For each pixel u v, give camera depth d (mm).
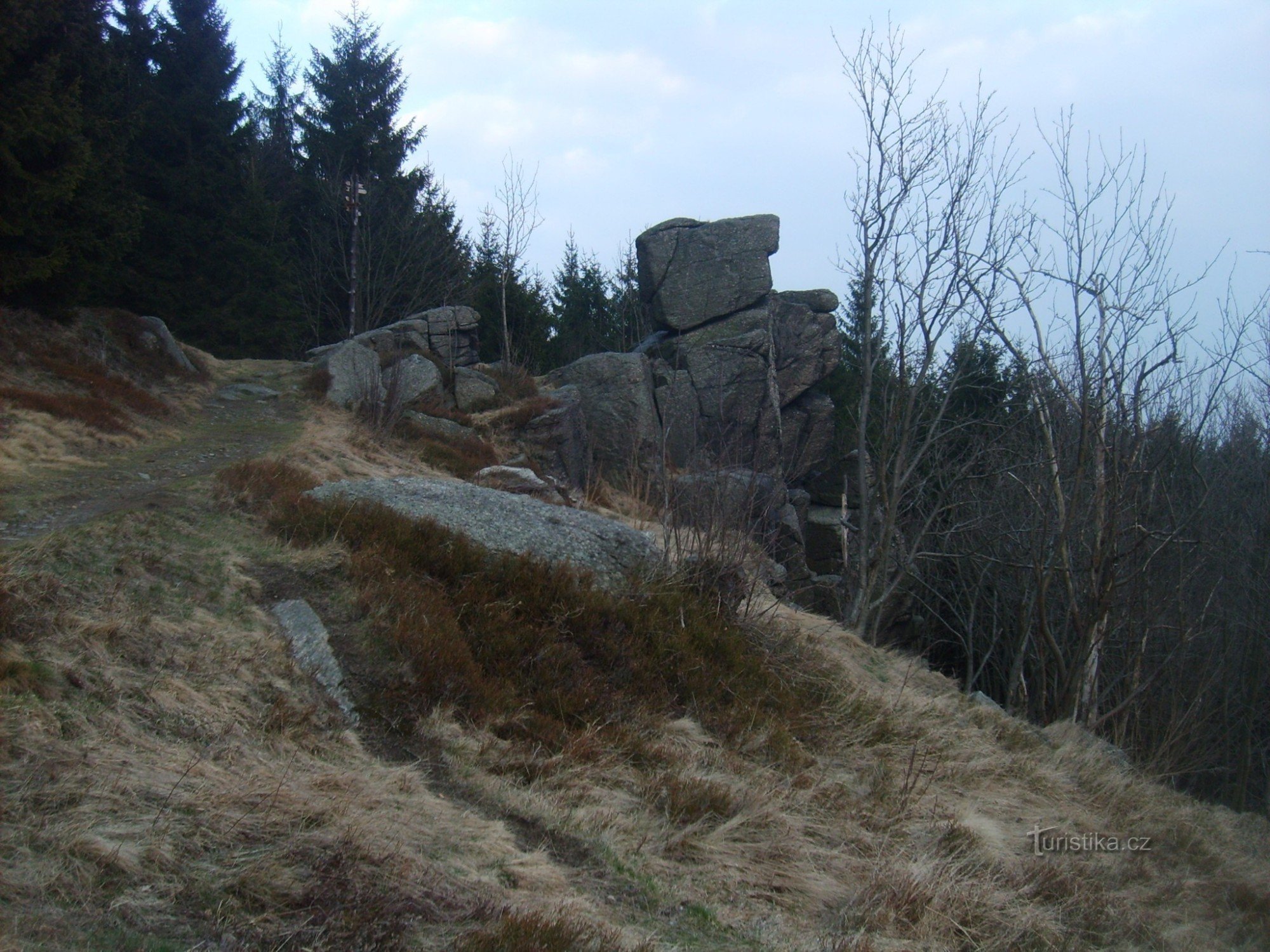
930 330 16234
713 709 8859
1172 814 9805
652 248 25172
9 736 4707
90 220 18891
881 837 7055
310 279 39250
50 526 9148
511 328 35031
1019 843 7840
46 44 18812
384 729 6730
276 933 3904
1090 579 15438
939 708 10961
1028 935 6074
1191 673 19891
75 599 6633
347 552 9055
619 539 11414
